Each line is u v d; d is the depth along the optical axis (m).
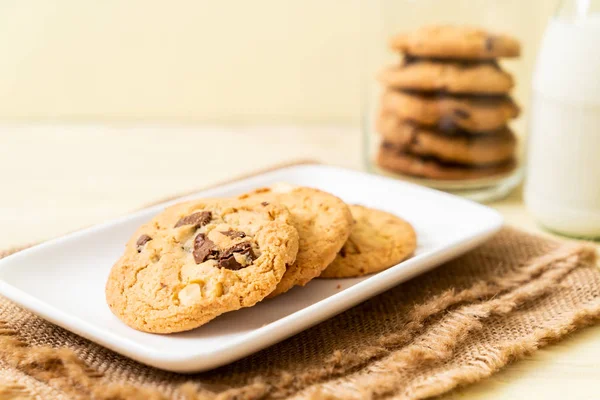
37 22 0.82
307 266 0.48
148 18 0.82
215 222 0.49
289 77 0.83
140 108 0.84
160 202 0.60
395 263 0.51
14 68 0.83
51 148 0.76
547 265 0.53
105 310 0.48
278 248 0.47
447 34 0.62
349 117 0.84
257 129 0.82
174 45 0.83
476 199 0.64
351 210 0.55
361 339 0.47
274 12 0.82
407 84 0.62
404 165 0.64
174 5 0.82
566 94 0.56
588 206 0.57
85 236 0.52
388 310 0.50
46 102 0.84
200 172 0.71
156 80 0.83
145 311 0.46
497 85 0.61
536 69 0.59
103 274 0.50
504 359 0.46
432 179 0.64
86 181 0.69
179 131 0.81
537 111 0.59
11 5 0.82
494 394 0.45
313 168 0.61
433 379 0.44
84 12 0.82
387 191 0.58
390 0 0.65
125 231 0.53
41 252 0.50
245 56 0.83
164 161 0.73
